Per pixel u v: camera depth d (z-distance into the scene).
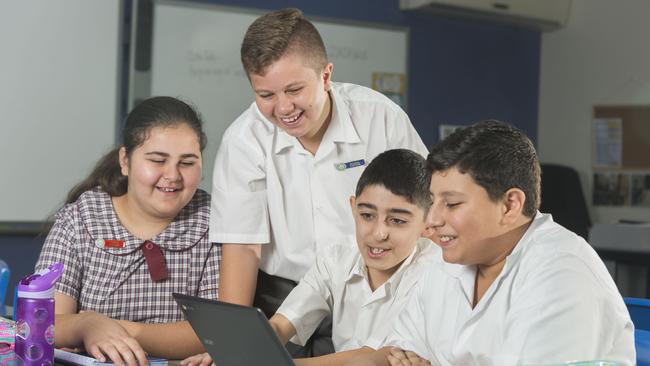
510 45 5.89
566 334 1.19
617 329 1.23
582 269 1.24
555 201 5.44
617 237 4.12
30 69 4.11
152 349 1.79
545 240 1.30
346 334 1.86
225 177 1.97
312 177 1.99
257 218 1.96
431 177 1.31
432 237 1.33
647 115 5.47
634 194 5.56
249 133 1.97
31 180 4.14
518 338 1.25
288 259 2.01
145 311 1.94
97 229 1.94
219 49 4.75
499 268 1.36
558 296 1.22
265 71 1.67
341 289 1.85
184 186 1.87
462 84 5.67
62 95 4.19
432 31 5.52
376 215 1.72
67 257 1.92
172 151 1.83
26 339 1.43
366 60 5.25
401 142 2.06
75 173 4.23
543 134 6.05
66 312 1.89
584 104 5.81
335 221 2.01
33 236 4.17
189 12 4.64
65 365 1.58
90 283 1.93
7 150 4.08
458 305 1.45
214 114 4.76
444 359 1.47
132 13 4.43
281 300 2.05
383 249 1.73
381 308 1.78
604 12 5.68
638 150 5.54
